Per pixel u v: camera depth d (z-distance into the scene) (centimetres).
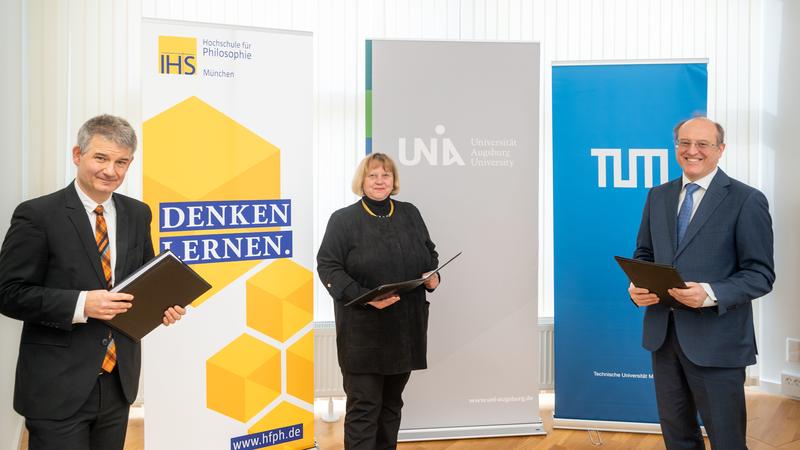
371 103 349
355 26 433
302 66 301
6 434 311
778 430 391
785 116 457
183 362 279
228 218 286
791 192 456
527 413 373
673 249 261
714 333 246
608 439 366
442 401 363
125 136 186
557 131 371
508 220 364
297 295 305
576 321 374
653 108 365
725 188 252
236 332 290
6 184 303
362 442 281
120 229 198
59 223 183
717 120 465
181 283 196
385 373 279
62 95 391
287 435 306
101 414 193
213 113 281
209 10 413
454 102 356
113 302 177
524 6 449
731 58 464
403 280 283
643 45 457
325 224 432
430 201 356
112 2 399
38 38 387
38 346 182
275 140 296
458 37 446
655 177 365
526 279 368
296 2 424
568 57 453
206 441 285
